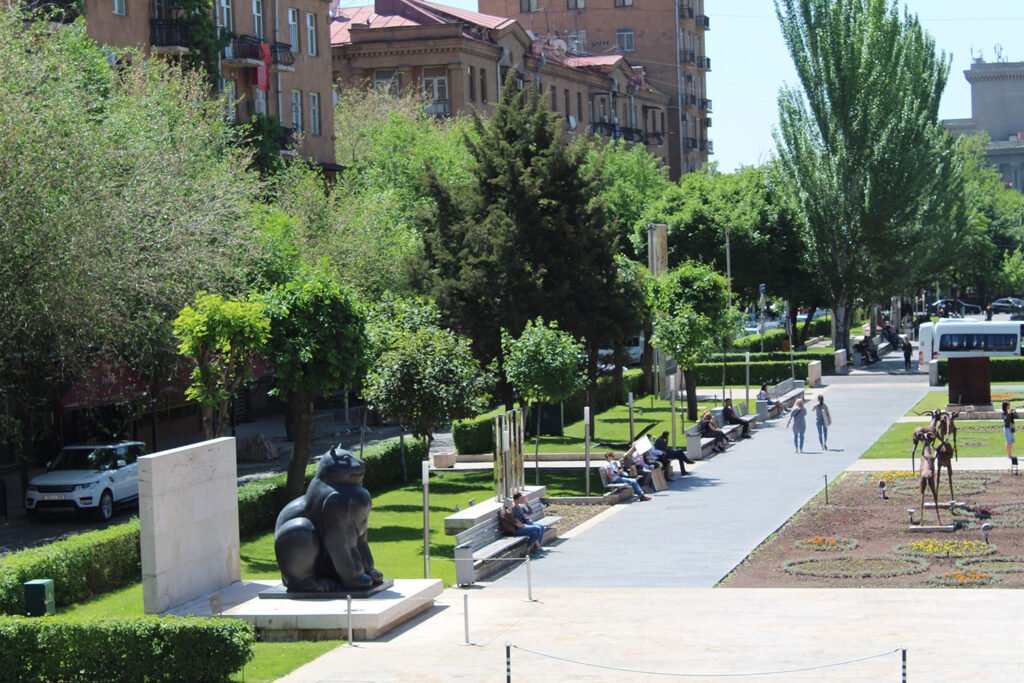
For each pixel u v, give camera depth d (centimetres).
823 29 7862
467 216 4606
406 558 2816
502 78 9588
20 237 3234
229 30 6031
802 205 8038
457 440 4634
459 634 2072
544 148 4688
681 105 12744
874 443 4647
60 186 3312
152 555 2130
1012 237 13050
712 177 9150
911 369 7669
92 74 4034
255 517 3172
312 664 1889
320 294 3156
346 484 2222
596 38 12700
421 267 4681
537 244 4559
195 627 1783
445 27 8888
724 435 4719
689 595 2353
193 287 3588
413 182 6550
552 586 2511
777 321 11250
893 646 1892
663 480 3822
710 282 5131
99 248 3319
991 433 4788
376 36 8969
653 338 5138
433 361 3641
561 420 4659
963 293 15000
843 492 3569
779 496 3566
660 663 1833
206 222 3716
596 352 4781
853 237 7962
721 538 2972
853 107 7856
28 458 4544
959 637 1941
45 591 2052
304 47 6900
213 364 3198
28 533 3369
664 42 12612
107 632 1791
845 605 2212
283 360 3084
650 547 2906
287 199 5281
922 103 7900
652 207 8394
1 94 3256
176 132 4209
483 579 2603
